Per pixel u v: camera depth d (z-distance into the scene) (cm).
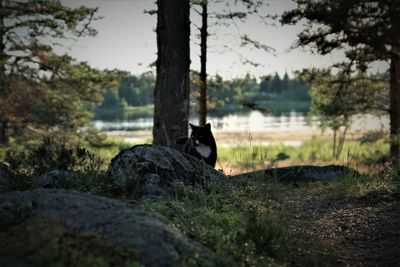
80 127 2202
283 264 523
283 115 9406
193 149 1113
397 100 1788
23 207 446
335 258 579
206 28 1866
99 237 398
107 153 2202
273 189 926
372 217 729
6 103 2020
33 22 2041
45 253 339
